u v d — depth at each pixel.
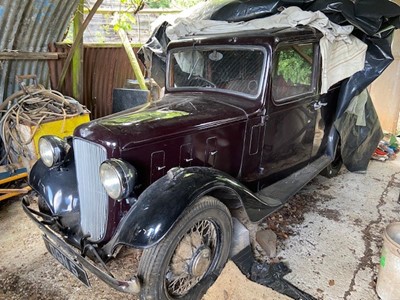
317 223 3.17
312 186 3.99
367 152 4.31
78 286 2.38
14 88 3.99
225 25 3.03
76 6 4.00
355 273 2.50
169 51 3.10
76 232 2.20
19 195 3.59
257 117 2.63
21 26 3.64
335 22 3.13
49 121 3.52
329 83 3.15
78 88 4.53
